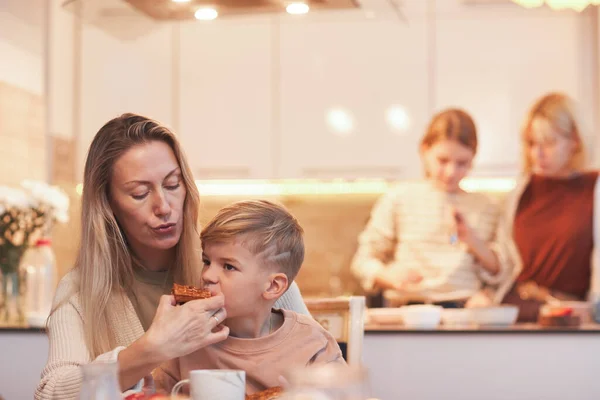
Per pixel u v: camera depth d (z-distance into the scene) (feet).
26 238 11.02
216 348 5.25
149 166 5.57
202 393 4.17
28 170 14.40
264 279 5.23
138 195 5.60
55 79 15.51
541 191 13.82
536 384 9.68
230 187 17.54
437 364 9.77
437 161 13.89
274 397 4.55
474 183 16.66
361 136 16.37
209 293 5.03
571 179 13.74
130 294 5.98
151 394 4.99
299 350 5.21
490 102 16.03
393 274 13.16
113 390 3.62
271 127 16.58
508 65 15.98
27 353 10.13
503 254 13.25
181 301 4.94
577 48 15.81
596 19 15.69
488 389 9.70
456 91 16.11
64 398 5.07
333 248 17.44
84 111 16.40
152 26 16.46
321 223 17.48
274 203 5.54
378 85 16.33
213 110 16.69
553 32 15.87
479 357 9.74
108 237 5.78
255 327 5.33
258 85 16.61
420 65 16.20
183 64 16.69
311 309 6.68
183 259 5.88
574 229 13.47
